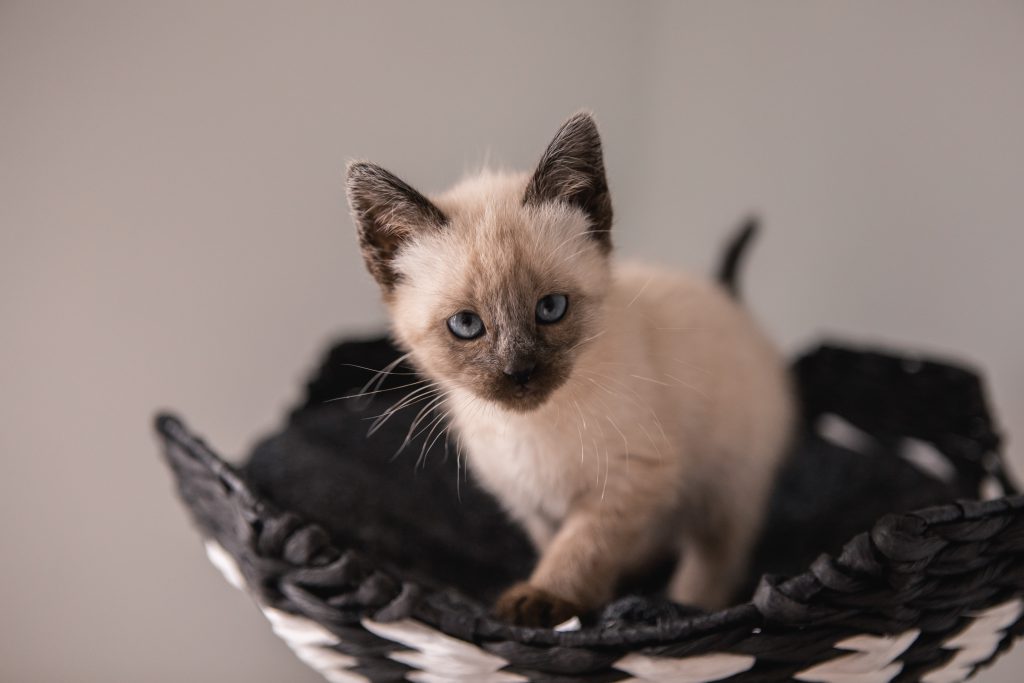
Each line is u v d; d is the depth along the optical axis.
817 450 0.55
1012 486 0.50
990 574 0.38
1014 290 0.55
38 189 0.54
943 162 0.57
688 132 0.69
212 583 0.61
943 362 0.53
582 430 0.44
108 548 0.58
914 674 0.40
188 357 0.60
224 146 0.58
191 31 0.56
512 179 0.46
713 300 0.51
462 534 0.51
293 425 0.55
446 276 0.43
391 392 0.56
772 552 0.51
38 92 0.53
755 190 0.66
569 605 0.42
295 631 0.41
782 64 0.63
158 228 0.58
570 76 0.66
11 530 0.56
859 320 0.62
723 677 0.38
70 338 0.56
